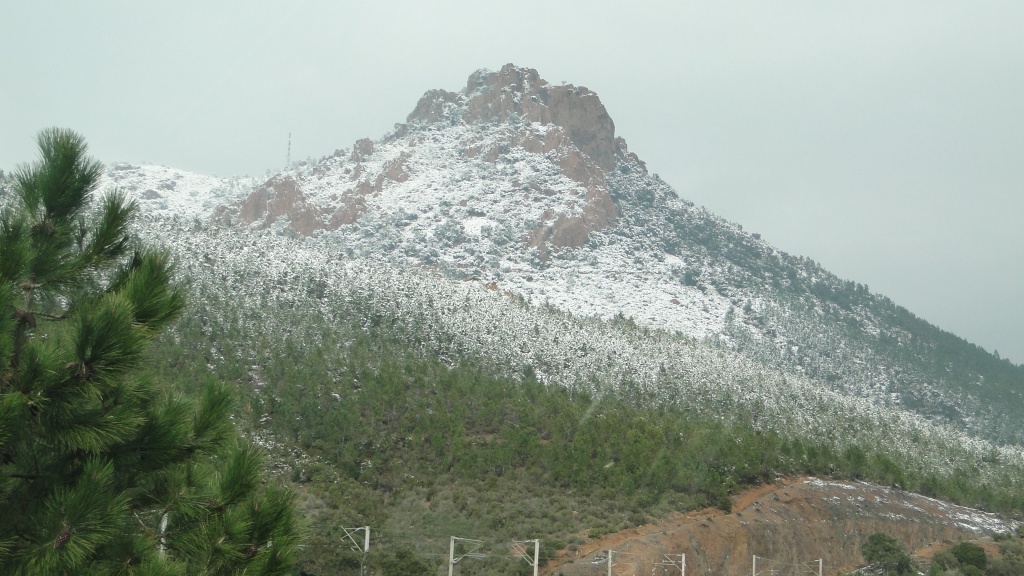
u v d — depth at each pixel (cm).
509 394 11631
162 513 1417
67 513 1234
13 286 1359
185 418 1438
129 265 1493
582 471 9112
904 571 9294
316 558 6288
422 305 15875
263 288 14888
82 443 1304
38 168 1470
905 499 10919
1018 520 11444
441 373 11969
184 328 10369
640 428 10488
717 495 9206
